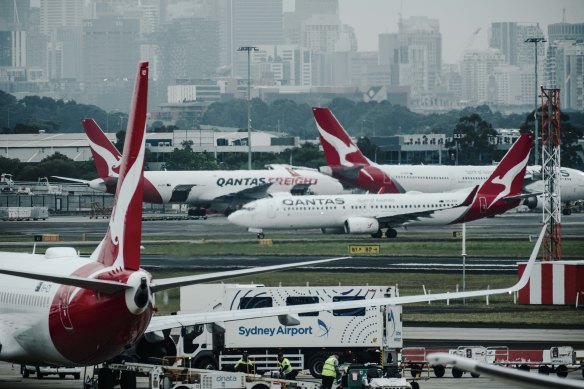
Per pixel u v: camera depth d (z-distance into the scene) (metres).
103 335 140.62
